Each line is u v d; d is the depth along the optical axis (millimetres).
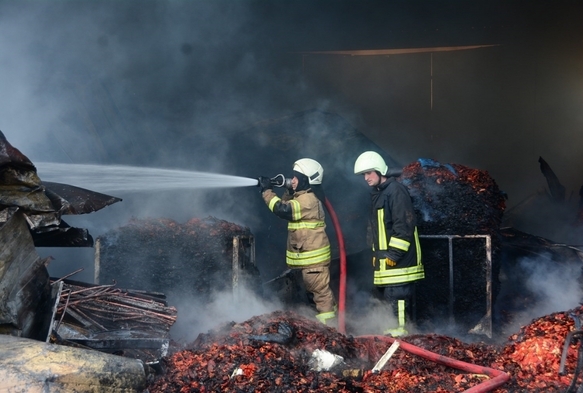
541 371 3334
